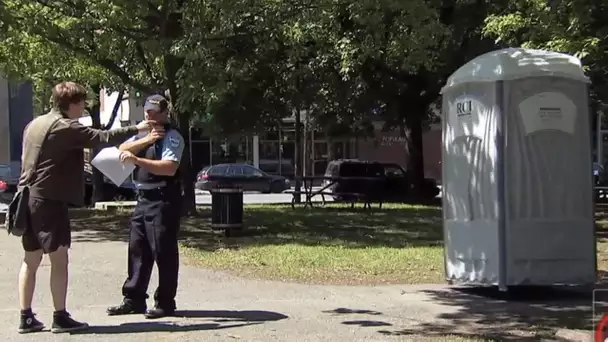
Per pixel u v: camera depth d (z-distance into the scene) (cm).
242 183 3409
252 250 1136
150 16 1380
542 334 627
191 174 1683
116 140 598
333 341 594
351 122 2305
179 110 1336
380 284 869
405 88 2156
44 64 1723
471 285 833
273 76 1847
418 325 659
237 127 2005
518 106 774
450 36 1723
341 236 1359
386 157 4372
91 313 682
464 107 805
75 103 591
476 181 794
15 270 944
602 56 1062
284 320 667
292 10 1404
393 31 1362
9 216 581
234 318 671
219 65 1298
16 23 1180
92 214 1864
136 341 578
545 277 775
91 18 1382
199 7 1282
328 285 856
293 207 2128
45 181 571
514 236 773
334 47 1706
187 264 997
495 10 1811
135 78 1697
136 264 674
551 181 777
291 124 3225
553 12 930
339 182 2427
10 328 615
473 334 625
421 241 1291
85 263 1009
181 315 680
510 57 783
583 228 785
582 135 789
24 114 3628
